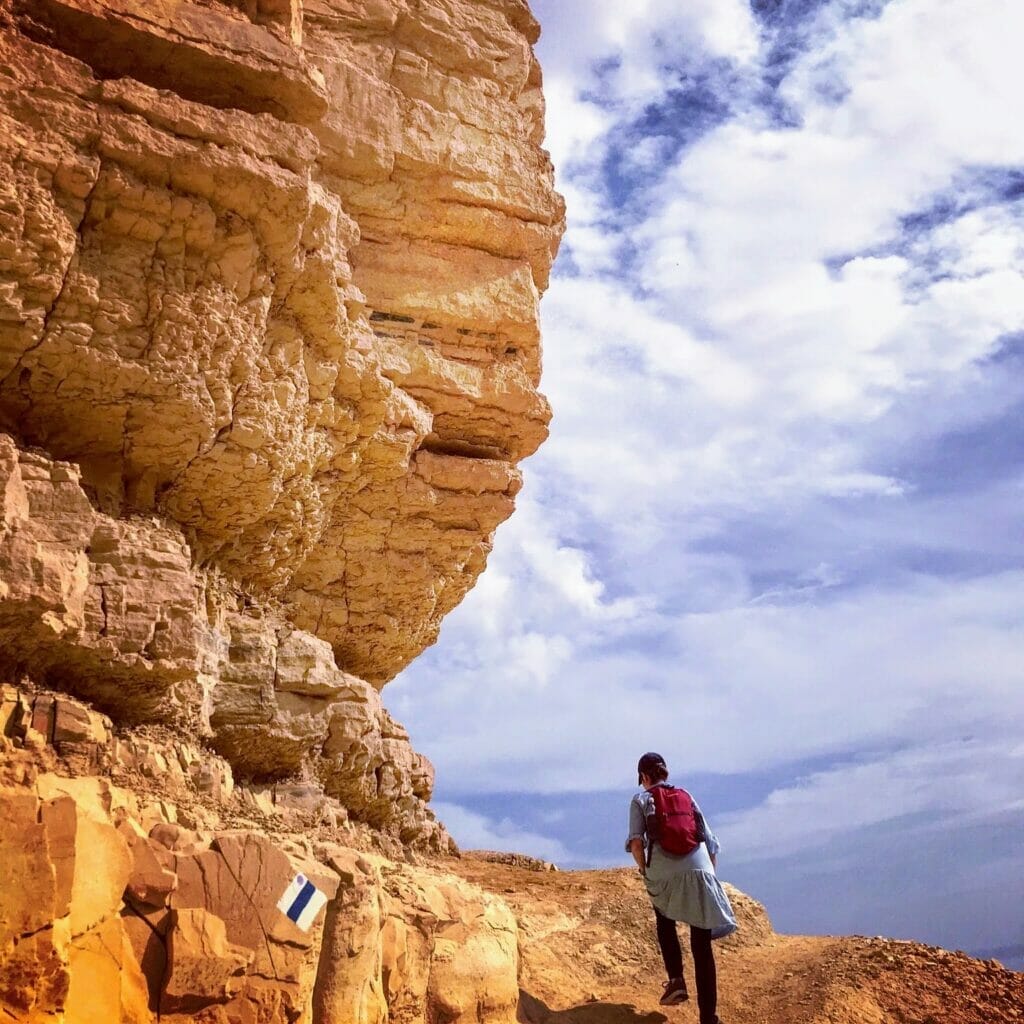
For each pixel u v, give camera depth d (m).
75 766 6.59
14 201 6.47
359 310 9.34
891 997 9.05
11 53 6.65
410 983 7.50
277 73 7.62
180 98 7.16
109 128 6.77
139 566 7.16
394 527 10.70
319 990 6.67
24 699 6.55
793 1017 8.84
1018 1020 8.80
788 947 10.91
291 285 8.04
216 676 8.43
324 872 6.93
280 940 6.44
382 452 10.02
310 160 7.47
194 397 7.38
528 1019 8.58
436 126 10.73
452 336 10.81
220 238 7.25
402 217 10.59
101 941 5.93
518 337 11.00
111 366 7.03
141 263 7.03
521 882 12.04
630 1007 9.16
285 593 10.41
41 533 6.64
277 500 8.97
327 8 10.55
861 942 10.29
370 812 10.28
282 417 8.22
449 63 11.04
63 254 6.68
